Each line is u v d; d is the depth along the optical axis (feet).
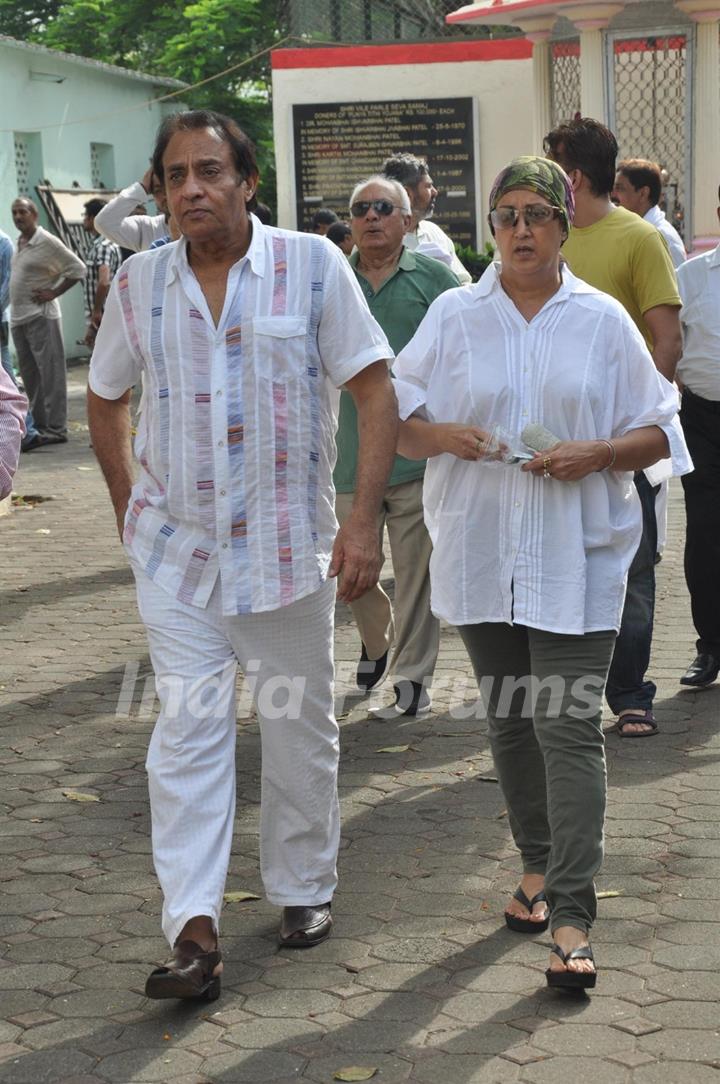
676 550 35.06
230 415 14.24
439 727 22.97
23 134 84.79
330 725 15.48
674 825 18.38
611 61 49.52
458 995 14.29
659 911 15.99
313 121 69.36
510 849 17.97
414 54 68.54
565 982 13.87
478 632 15.37
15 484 47.32
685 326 23.25
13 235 82.53
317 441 14.78
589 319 14.78
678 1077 12.65
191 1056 13.30
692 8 48.34
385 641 24.57
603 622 14.62
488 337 14.87
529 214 14.32
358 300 14.67
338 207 69.92
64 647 28.40
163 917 14.21
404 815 19.19
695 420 23.44
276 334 14.25
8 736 22.98
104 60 120.47
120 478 15.35
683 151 50.26
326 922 15.69
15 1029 13.91
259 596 14.44
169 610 14.61
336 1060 13.16
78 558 36.50
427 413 15.23
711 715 22.85
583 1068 12.85
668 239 24.81
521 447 14.53
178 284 14.29
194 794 14.28
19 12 130.41
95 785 20.71
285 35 72.33
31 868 17.80
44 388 55.67
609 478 14.90
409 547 23.06
